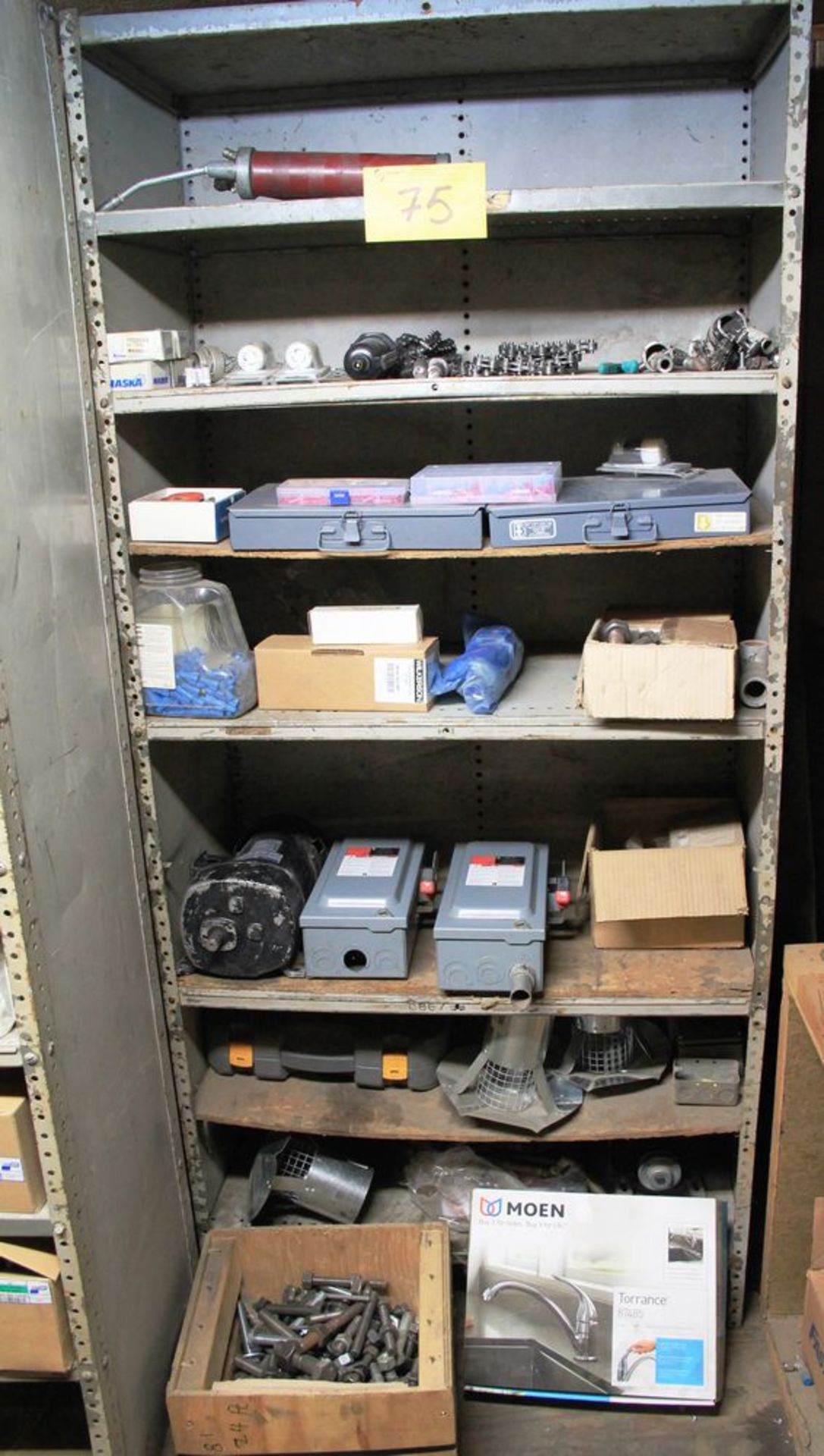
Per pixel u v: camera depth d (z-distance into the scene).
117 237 1.71
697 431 2.00
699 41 1.68
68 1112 1.57
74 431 1.62
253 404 1.65
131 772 1.84
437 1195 2.16
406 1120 2.03
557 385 1.60
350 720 1.80
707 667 1.63
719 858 1.85
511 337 1.97
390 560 2.12
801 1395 1.81
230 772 2.29
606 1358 1.90
